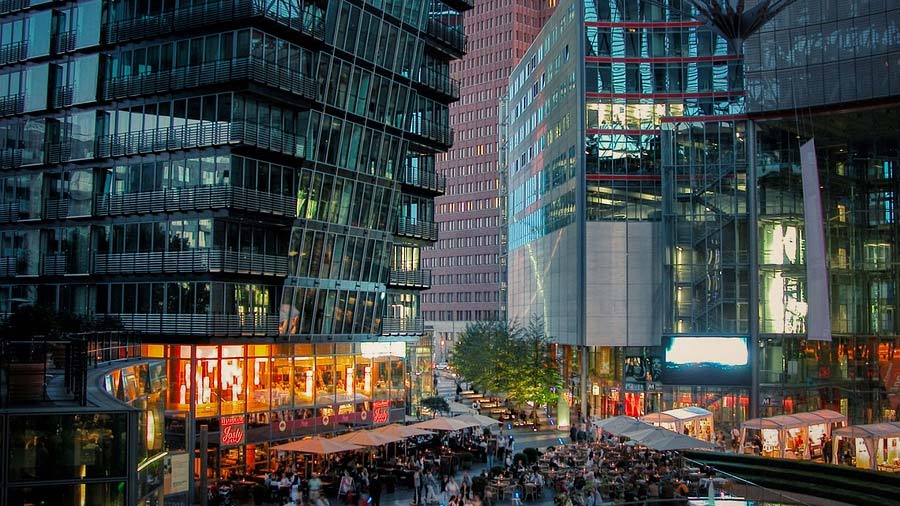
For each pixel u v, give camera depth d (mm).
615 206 94125
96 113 61875
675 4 94125
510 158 140125
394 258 75688
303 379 63938
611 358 94938
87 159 61844
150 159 59594
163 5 58906
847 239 88125
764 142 89312
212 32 57406
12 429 24047
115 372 30578
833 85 85312
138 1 60281
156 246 58750
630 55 94750
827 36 85812
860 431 52938
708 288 89000
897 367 84875
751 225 88375
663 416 60875
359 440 50156
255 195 57531
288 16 58312
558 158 104812
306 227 63125
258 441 59781
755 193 88500
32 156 64000
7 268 64625
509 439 66188
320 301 65438
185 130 57906
